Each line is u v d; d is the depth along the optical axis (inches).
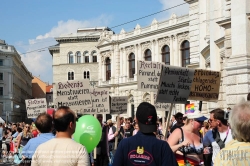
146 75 531.5
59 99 525.3
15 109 4183.1
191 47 1605.6
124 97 689.0
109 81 2447.1
